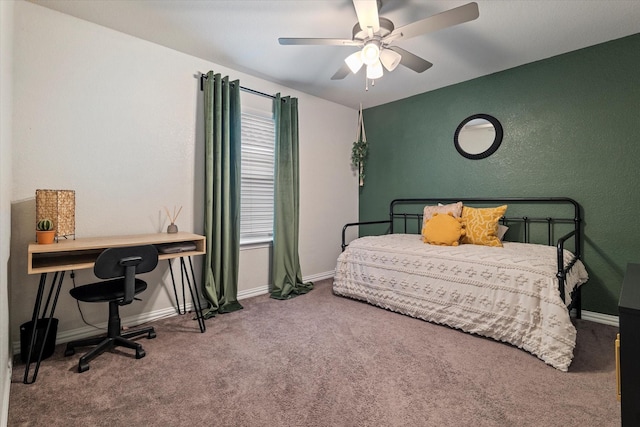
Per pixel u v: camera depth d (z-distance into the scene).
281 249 3.38
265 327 2.47
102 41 2.35
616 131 2.55
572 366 1.87
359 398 1.56
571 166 2.77
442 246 2.83
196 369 1.83
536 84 2.95
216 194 2.84
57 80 2.17
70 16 2.21
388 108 4.16
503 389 1.64
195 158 2.87
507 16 2.21
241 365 1.88
